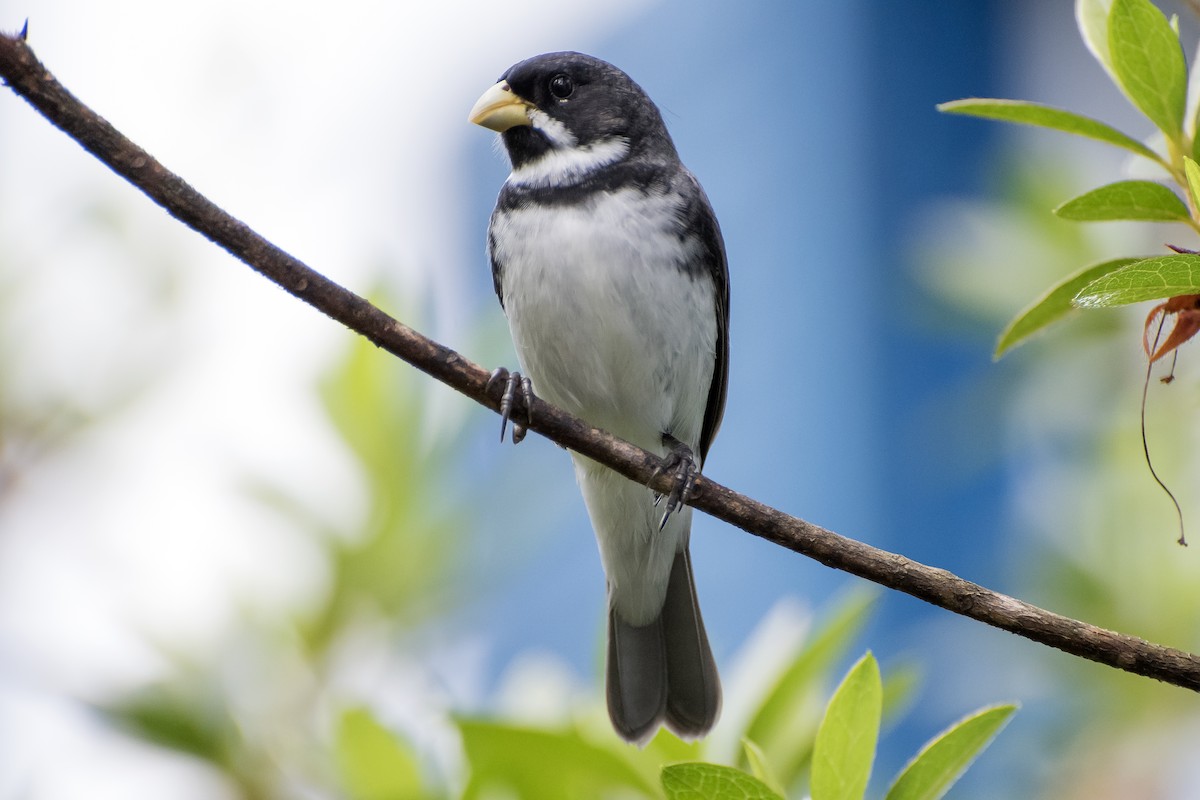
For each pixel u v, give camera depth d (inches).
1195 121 201.8
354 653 265.1
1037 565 294.4
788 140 589.3
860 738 184.5
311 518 271.3
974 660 304.5
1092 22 217.9
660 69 660.7
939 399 535.5
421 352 217.8
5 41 190.4
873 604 234.7
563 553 621.6
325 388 278.2
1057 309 214.2
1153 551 286.2
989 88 563.8
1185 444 287.9
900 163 561.3
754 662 239.1
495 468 277.7
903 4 565.6
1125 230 309.4
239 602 262.2
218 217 204.7
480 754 227.0
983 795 320.5
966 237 326.6
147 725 248.7
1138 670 187.5
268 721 255.9
